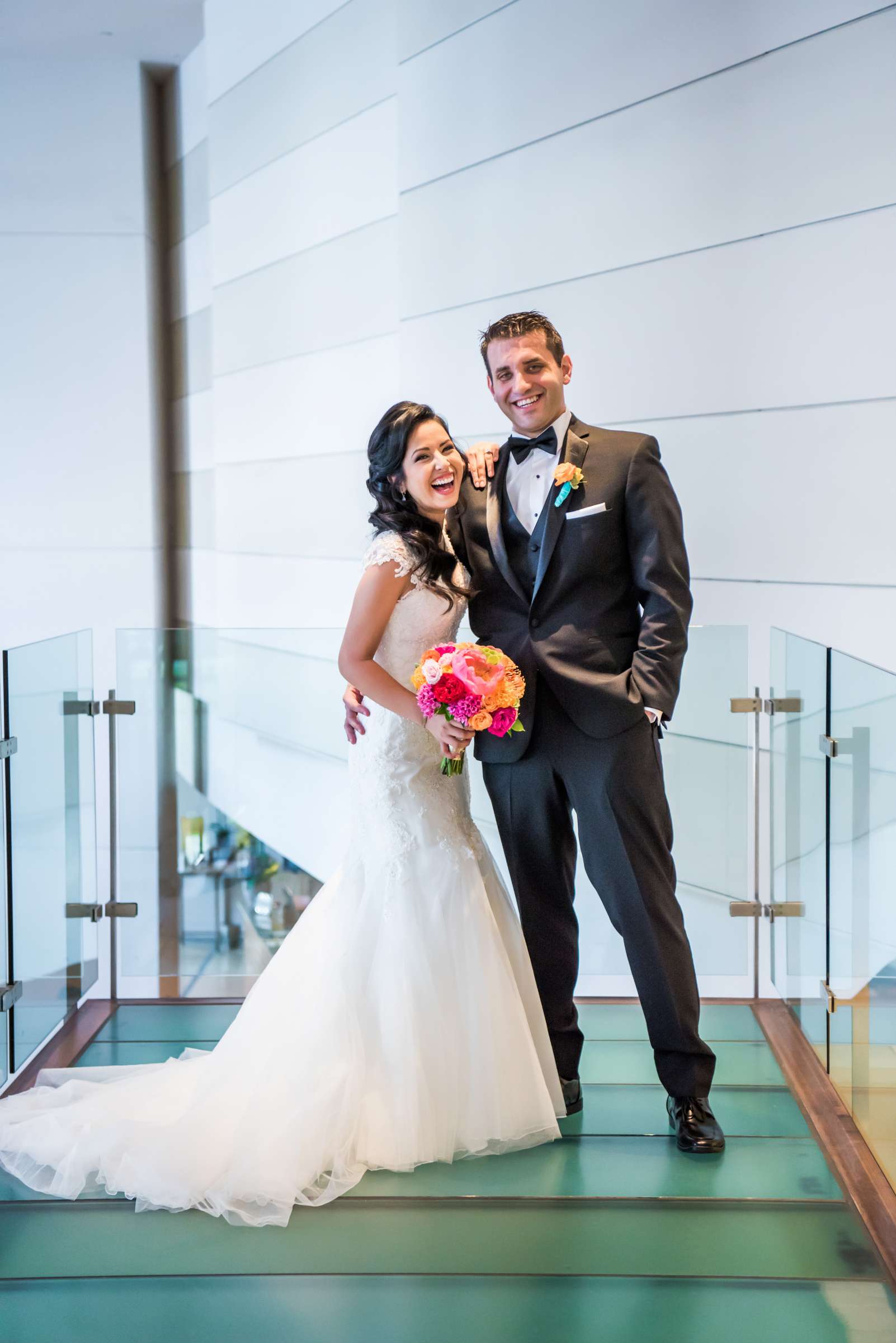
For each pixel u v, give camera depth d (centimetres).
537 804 241
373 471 243
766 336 322
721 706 313
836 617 311
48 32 632
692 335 341
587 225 366
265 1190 217
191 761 334
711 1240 207
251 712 330
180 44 645
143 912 340
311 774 329
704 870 320
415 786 241
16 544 697
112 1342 180
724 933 324
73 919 322
